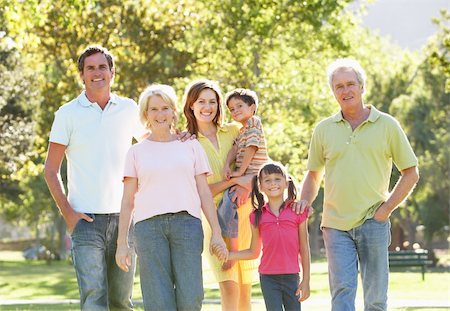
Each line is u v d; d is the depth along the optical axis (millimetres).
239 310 11047
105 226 10328
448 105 54781
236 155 10891
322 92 36969
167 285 9438
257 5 35031
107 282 10484
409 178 10266
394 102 55594
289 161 34250
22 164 44531
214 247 9602
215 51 37594
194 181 9578
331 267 10281
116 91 39094
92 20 37969
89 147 10375
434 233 61312
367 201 10266
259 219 10273
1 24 22953
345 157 10297
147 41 38969
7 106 44188
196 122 10914
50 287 35156
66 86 40094
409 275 39500
